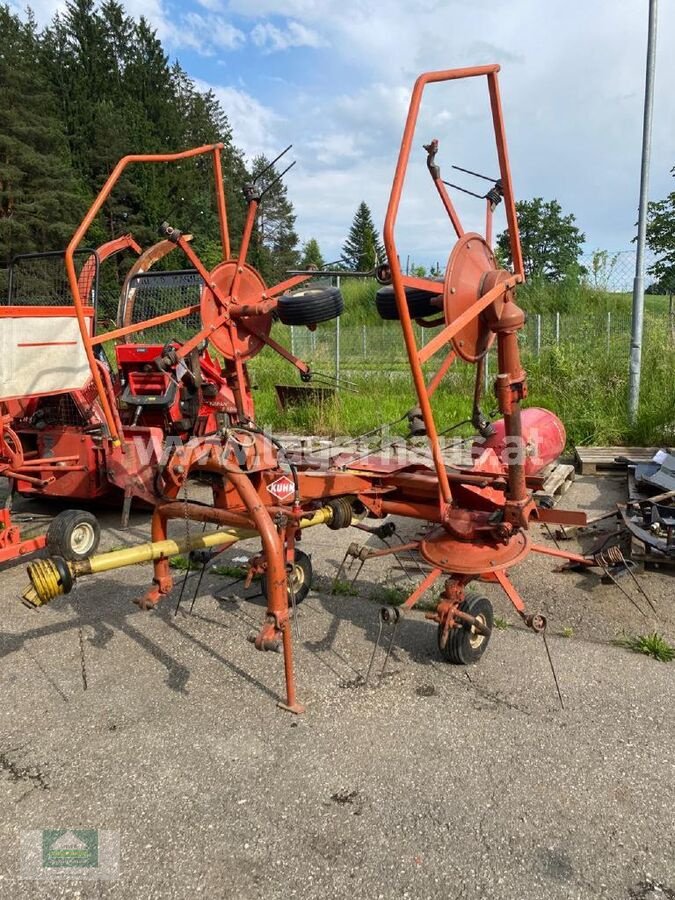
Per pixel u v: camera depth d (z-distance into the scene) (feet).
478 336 11.32
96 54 168.45
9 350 17.08
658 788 8.74
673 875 7.47
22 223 105.60
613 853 7.76
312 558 17.29
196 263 16.40
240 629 13.48
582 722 10.14
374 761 9.41
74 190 119.75
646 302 62.03
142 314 22.84
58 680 11.73
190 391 20.61
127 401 19.45
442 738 9.86
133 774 9.30
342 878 7.54
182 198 140.36
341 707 10.69
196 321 22.67
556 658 11.97
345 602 14.53
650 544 14.78
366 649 12.48
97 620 13.99
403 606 11.00
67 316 18.67
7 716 10.72
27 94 116.06
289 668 10.48
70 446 19.63
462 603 11.58
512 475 11.34
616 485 23.09
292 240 244.42
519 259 11.39
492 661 11.94
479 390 13.03
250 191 17.24
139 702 11.01
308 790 8.89
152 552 10.97
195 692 11.26
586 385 31.19
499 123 10.58
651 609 13.82
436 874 7.55
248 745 9.84
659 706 10.48
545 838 8.00
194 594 15.17
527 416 17.97
